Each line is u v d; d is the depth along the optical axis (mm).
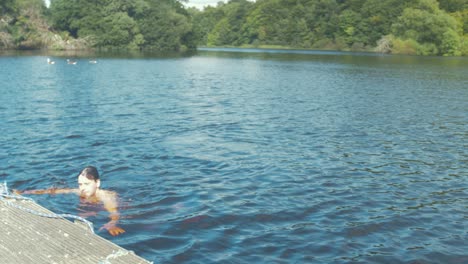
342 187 9984
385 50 108312
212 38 165500
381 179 10688
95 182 8484
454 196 9641
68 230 6129
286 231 7512
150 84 31750
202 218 7883
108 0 96812
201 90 28859
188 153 12438
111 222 7531
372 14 120812
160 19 99875
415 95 28703
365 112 21047
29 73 37094
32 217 6570
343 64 64625
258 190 9555
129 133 14844
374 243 7184
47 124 16000
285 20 141500
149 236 7078
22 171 10336
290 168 11312
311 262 6465
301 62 68875
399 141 14938
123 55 76250
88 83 30906
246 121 17766
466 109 22781
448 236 7551
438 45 103812
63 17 92875
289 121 18047
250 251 6734
